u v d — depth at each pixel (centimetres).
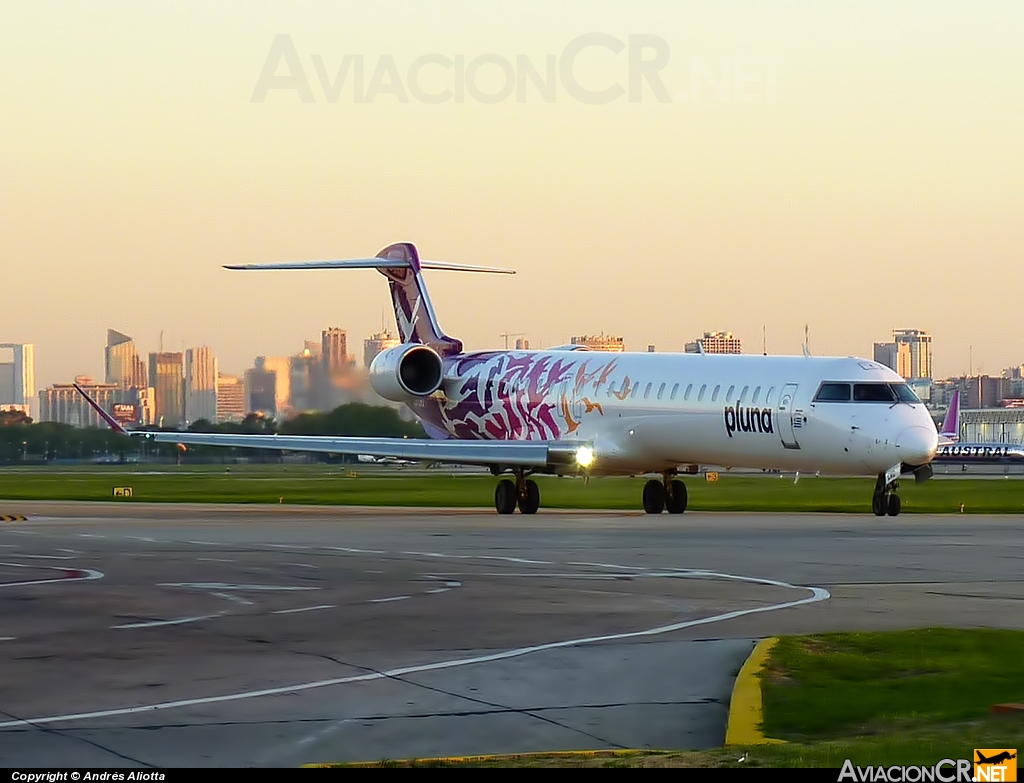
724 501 19000
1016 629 5941
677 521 14138
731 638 5725
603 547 10381
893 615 6425
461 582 7856
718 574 8281
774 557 9431
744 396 14675
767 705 4347
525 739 4009
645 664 5125
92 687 4712
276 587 7619
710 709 4394
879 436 13825
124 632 5925
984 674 4778
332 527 13138
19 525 13638
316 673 4966
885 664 4972
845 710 4266
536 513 16375
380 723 4194
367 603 6888
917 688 4562
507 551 10044
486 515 15850
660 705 4447
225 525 13538
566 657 5275
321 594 7275
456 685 4753
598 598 7069
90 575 8281
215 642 5656
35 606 6788
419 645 5562
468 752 3869
